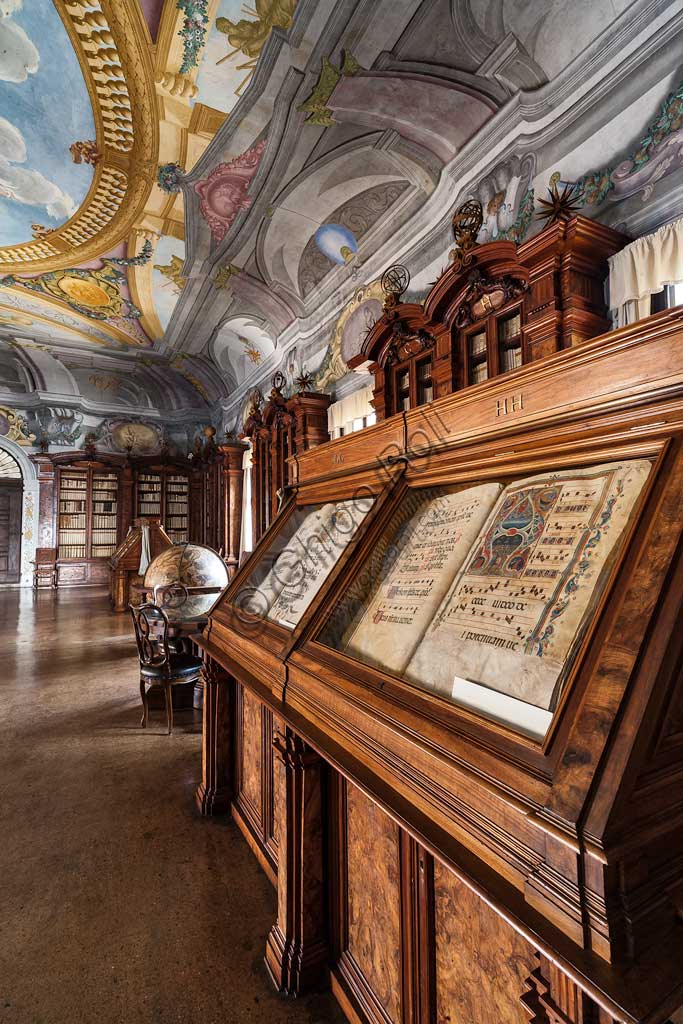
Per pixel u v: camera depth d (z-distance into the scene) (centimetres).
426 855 111
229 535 1082
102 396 1393
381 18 385
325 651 141
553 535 106
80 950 172
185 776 304
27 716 404
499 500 130
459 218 403
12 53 451
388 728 102
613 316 329
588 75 347
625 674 73
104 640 684
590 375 112
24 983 158
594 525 99
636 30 315
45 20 420
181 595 448
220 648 222
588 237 318
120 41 437
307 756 154
